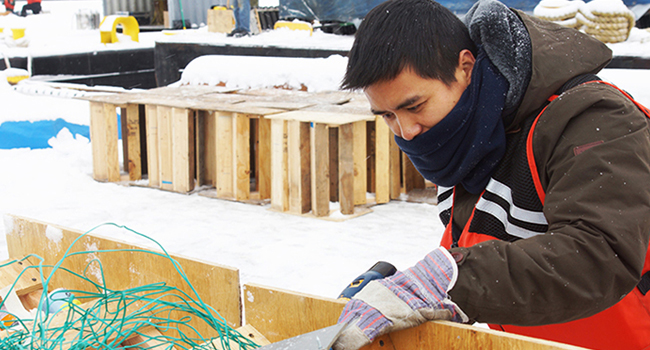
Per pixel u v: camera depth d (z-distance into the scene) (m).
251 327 1.50
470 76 1.19
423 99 1.15
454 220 1.40
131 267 1.82
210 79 7.40
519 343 1.01
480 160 1.23
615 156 1.00
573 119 1.08
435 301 1.01
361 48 1.14
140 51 11.94
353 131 4.93
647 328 1.20
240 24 10.07
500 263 1.00
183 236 4.34
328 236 4.32
